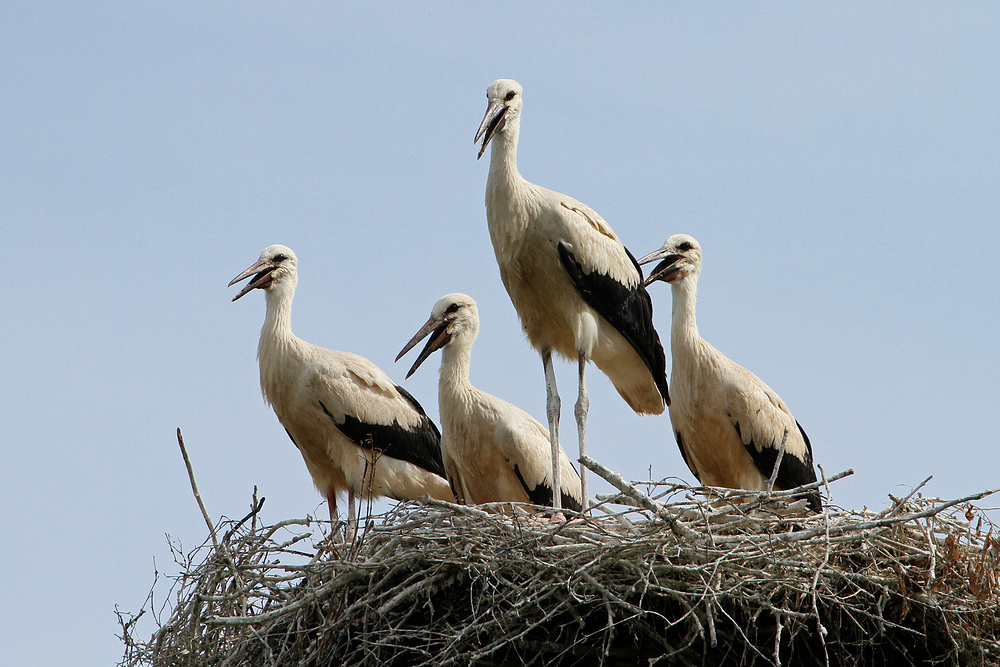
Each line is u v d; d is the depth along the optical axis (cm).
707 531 1201
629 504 1344
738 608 1221
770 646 1240
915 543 1279
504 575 1237
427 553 1254
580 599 1184
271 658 1255
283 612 1239
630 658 1246
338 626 1257
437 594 1266
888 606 1253
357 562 1273
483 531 1273
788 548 1220
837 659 1227
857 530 1234
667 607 1235
